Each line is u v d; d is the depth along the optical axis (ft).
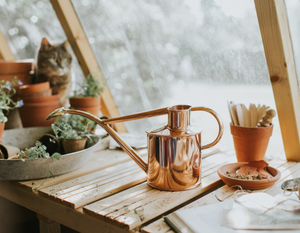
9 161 3.92
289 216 3.04
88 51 6.84
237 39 5.08
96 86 6.41
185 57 5.91
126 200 3.62
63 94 6.81
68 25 6.45
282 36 4.16
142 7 5.92
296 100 4.56
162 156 3.80
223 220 3.00
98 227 3.41
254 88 5.33
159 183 3.86
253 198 3.41
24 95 6.19
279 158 5.09
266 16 4.10
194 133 3.76
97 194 3.77
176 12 5.58
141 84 6.80
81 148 4.84
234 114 4.69
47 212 3.96
